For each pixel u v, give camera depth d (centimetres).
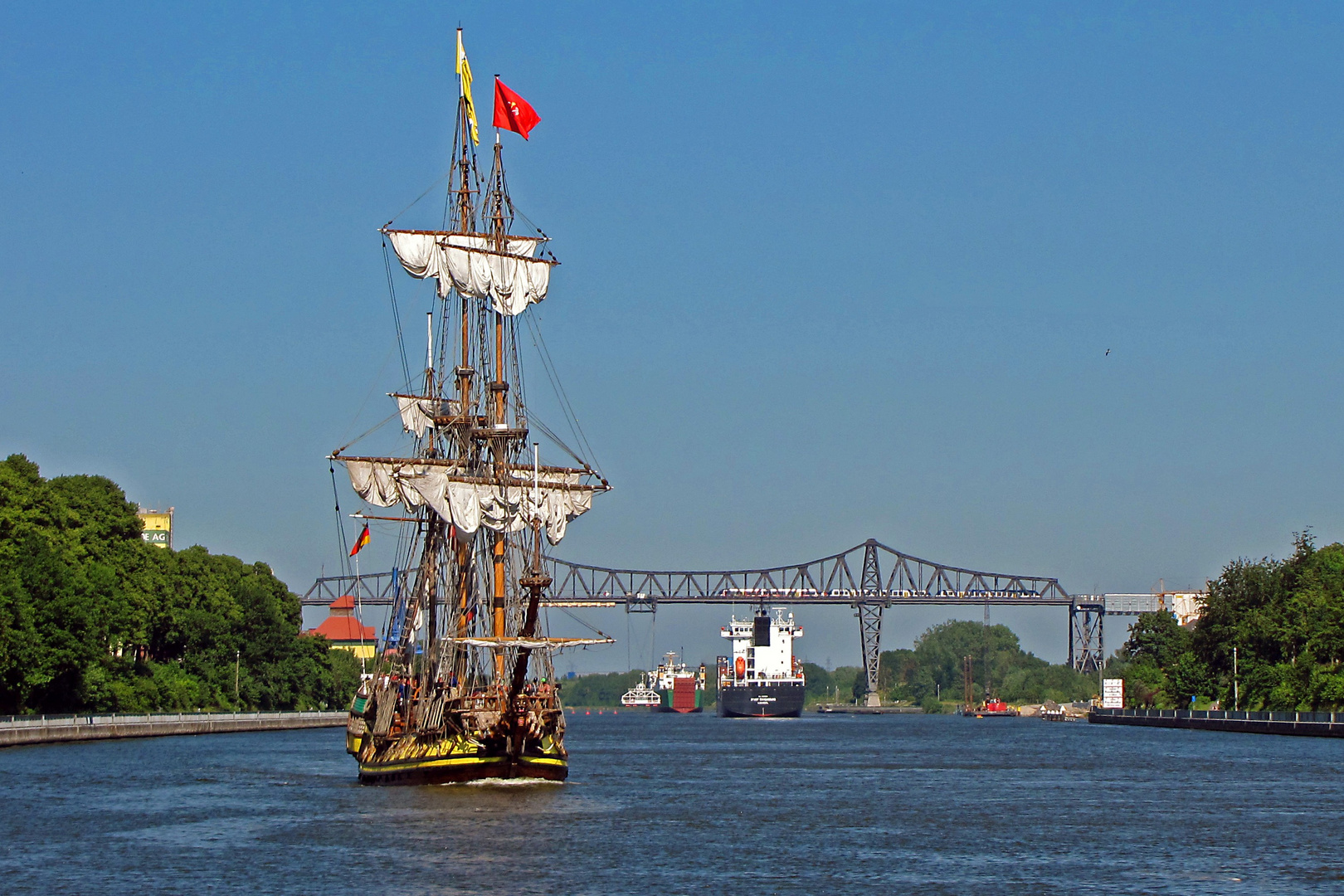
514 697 12619
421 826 10788
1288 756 19712
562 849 9862
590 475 14212
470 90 14638
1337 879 8875
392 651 14012
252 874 8812
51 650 19912
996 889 8594
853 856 9756
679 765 18862
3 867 9075
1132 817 12031
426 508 13812
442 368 14262
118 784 14150
